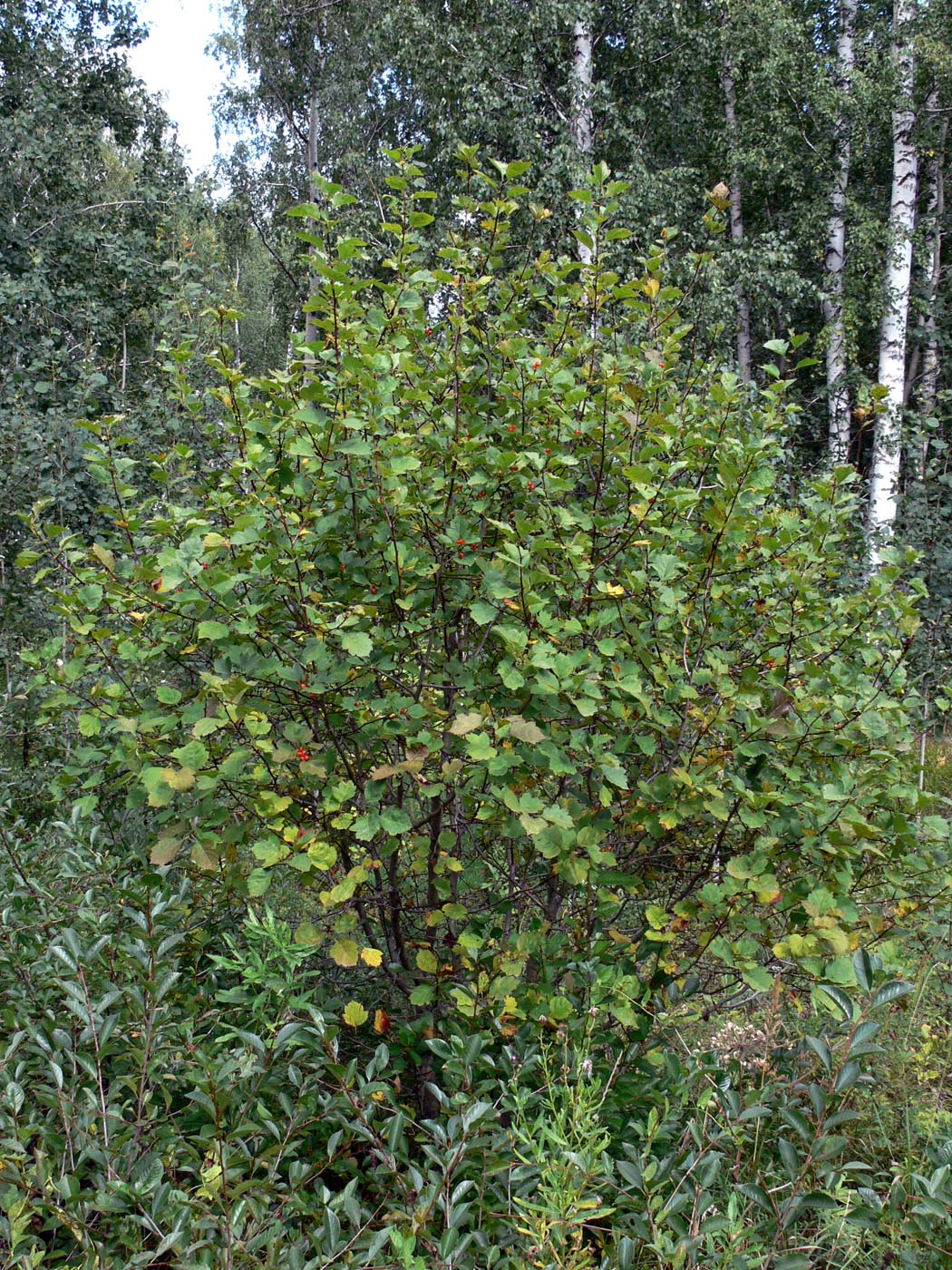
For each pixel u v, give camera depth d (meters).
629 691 2.21
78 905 2.50
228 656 2.34
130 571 2.42
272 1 14.73
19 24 12.61
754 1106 1.78
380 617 2.62
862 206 10.70
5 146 9.68
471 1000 2.09
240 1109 1.92
